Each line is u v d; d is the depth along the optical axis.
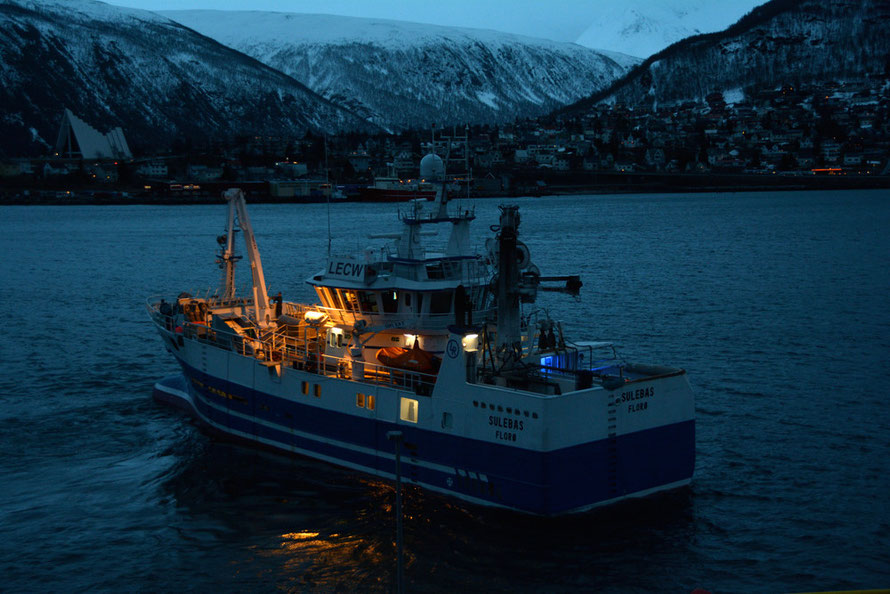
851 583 22.86
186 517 26.94
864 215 189.38
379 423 28.02
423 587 22.55
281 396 30.94
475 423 25.45
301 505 27.42
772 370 45.09
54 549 25.00
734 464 31.05
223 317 34.81
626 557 23.94
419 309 29.45
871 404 38.56
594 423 24.70
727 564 23.78
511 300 26.77
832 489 28.84
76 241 147.12
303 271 93.44
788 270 90.19
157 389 39.88
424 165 30.30
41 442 34.06
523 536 24.73
